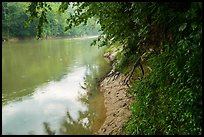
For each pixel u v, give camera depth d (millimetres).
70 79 18016
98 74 19047
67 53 34062
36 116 11328
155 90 7199
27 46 47125
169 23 6074
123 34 7512
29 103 13031
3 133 9789
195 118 5238
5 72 21109
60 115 11375
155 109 6891
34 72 20953
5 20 62562
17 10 65188
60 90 15227
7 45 49594
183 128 5551
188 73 5477
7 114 11617
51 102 13117
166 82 6590
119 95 11719
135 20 6508
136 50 8078
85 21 7723
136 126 7133
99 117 10695
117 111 10188
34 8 6781
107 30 7824
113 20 7109
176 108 5793
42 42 60344
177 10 5703
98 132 9273
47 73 20422
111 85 13852
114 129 8789
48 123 10602
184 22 5465
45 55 32125
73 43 56094
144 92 7699
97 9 7090
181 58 5762
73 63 25094
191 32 5512
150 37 7074
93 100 12930
